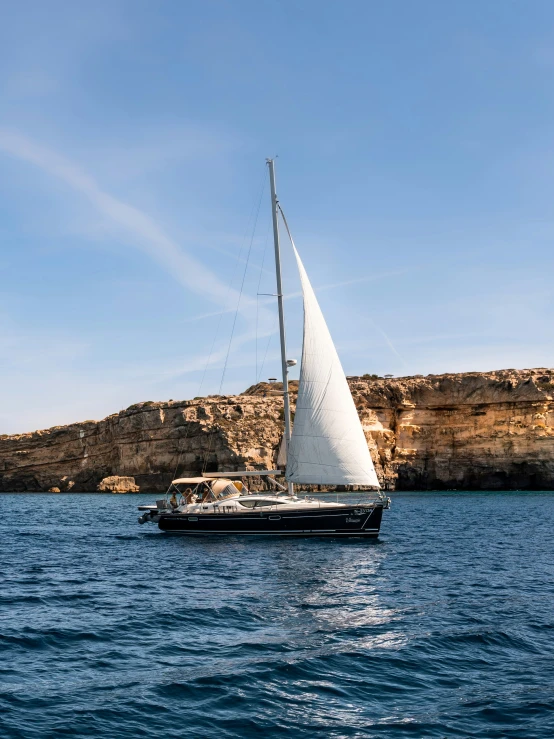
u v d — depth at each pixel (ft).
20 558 96.02
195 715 35.99
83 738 32.89
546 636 50.96
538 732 33.81
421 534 127.13
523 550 102.53
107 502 269.64
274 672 42.50
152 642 49.52
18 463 415.23
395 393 380.99
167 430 364.79
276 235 110.83
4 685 39.99
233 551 95.86
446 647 48.08
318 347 107.34
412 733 33.96
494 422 361.10
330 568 81.97
